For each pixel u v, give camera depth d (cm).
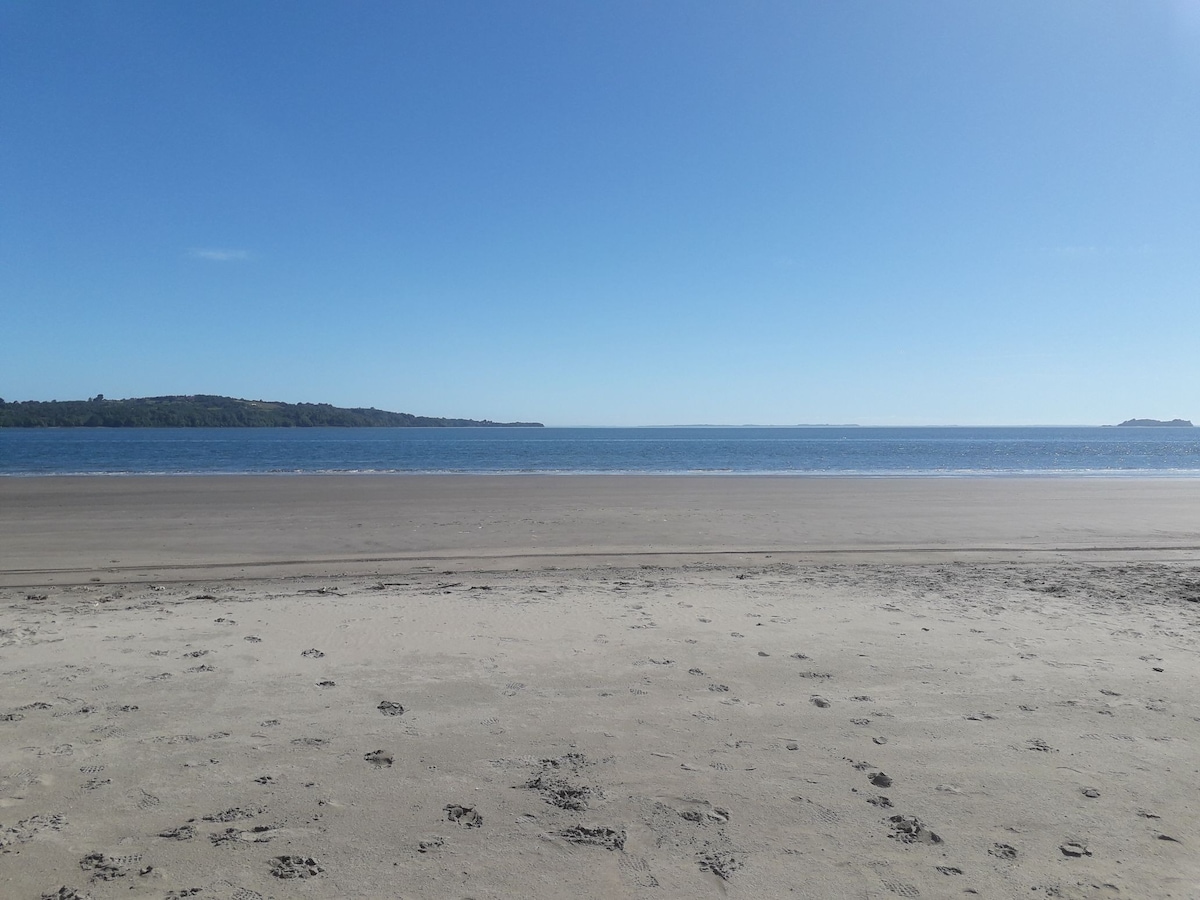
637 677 518
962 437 13875
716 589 816
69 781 363
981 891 291
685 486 2392
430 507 1752
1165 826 339
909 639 615
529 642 595
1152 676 531
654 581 876
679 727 438
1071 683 516
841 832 332
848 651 580
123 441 8356
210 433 13738
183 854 305
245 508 1719
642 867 304
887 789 370
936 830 334
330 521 1492
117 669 523
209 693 479
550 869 301
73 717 438
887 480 2736
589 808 348
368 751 402
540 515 1598
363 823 332
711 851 316
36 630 620
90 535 1294
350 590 816
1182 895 289
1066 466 4269
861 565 1023
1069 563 1048
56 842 312
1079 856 315
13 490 2159
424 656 558
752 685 506
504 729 432
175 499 1920
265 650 568
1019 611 719
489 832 327
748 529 1398
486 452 6150
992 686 508
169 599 763
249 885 286
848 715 458
